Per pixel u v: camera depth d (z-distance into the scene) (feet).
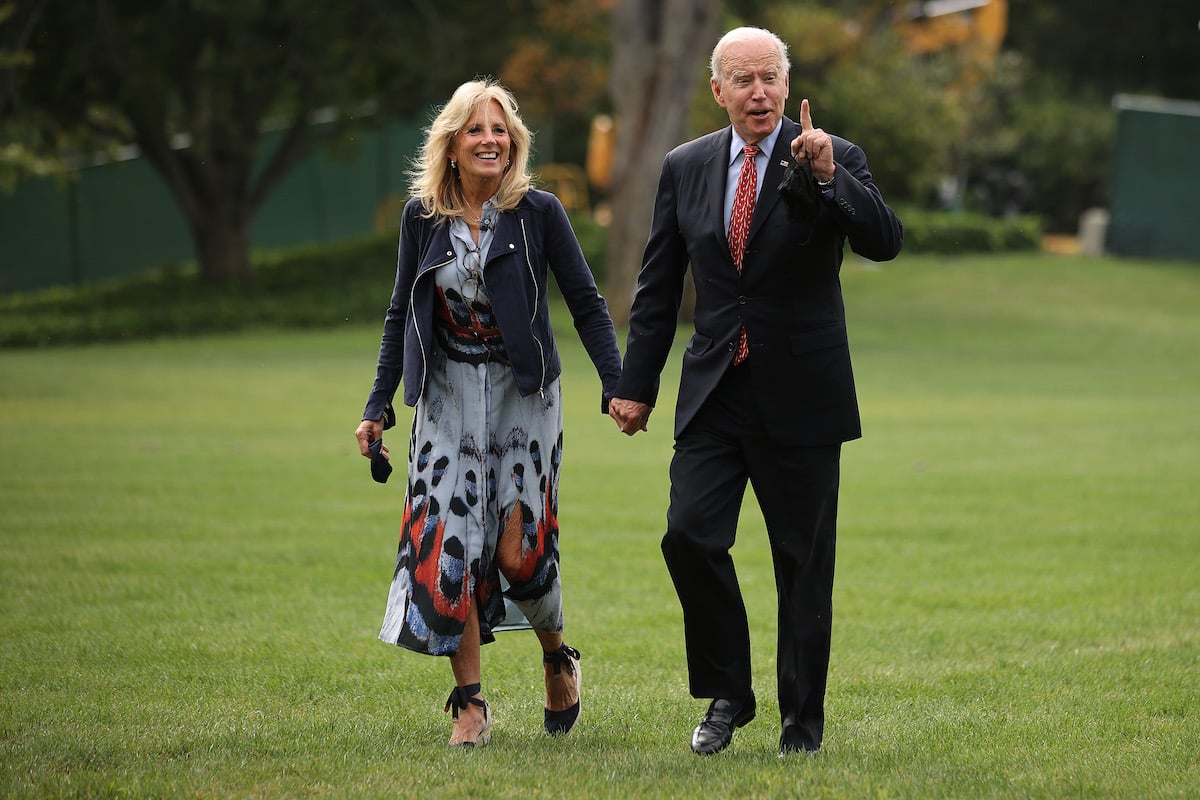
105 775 37.78
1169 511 92.22
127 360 209.87
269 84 261.44
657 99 230.27
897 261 315.78
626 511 92.89
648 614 63.16
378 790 36.50
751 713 43.09
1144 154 326.44
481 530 42.70
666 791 36.55
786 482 41.57
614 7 233.96
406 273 44.27
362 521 87.97
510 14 273.54
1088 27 440.04
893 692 50.24
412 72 260.01
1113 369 198.18
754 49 40.73
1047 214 406.82
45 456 116.16
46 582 68.54
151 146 266.77
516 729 45.57
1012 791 36.52
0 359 212.64
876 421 143.74
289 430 135.33
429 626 41.78
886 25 331.77
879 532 84.69
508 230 43.21
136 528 84.33
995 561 75.87
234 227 282.56
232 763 39.32
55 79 244.83
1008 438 130.72
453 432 43.09
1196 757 40.96
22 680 50.70
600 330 44.80
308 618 61.72
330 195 344.69
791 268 40.88
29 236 299.38
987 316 256.73
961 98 357.82
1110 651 56.08
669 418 148.36
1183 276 302.45
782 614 42.24
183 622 60.59
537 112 285.64
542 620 43.98
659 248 43.19
